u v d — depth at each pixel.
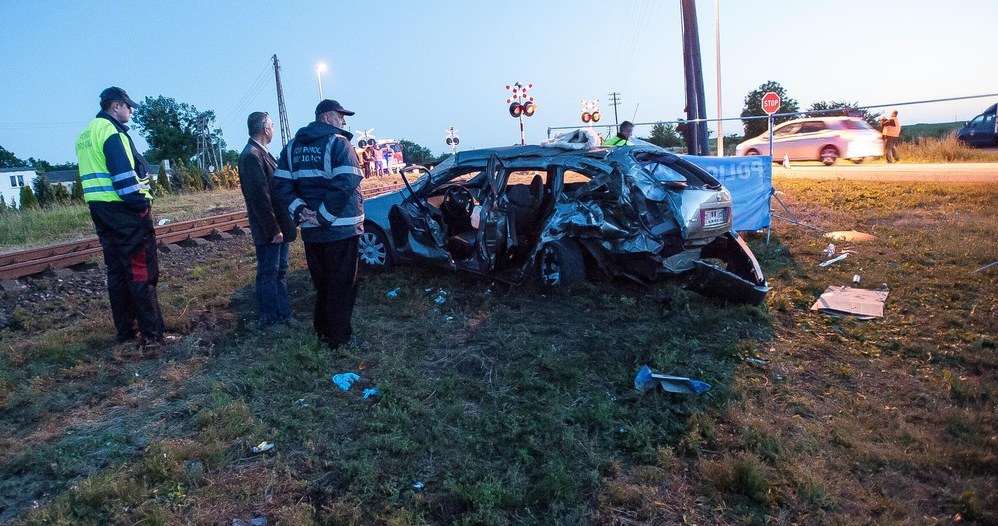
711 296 5.56
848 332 4.91
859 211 9.70
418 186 7.03
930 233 7.68
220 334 5.20
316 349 4.70
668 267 5.58
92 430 3.69
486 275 6.28
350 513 2.87
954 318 4.99
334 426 3.66
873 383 4.10
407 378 4.23
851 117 19.06
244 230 10.84
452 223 6.72
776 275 6.47
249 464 3.31
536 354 4.59
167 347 4.95
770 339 4.85
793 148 19.33
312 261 4.66
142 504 2.97
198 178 23.50
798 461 3.22
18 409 4.03
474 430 3.60
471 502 2.96
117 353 4.79
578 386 4.09
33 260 7.68
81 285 7.31
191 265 8.39
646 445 3.37
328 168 4.39
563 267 5.86
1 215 14.22
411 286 6.43
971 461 3.18
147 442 3.53
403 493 3.06
